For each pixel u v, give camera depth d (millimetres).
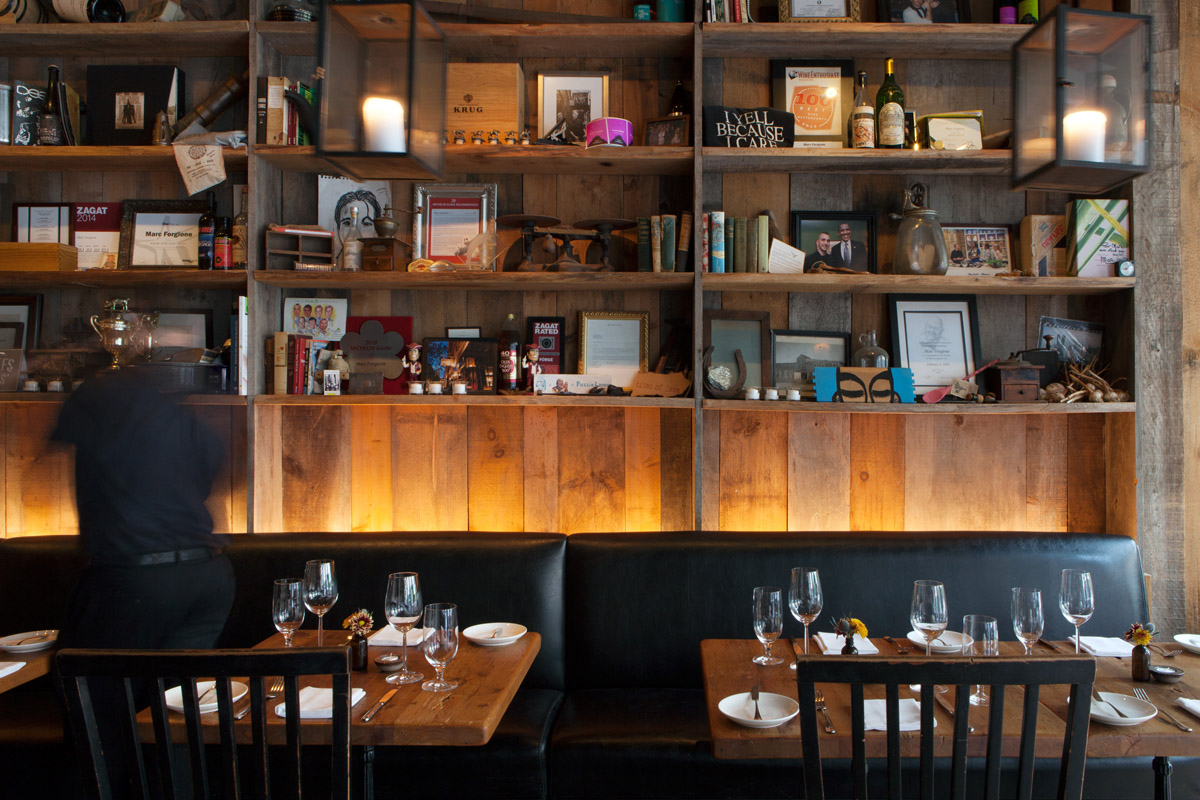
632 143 2930
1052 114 1664
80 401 1954
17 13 2807
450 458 2969
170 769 1225
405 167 1762
